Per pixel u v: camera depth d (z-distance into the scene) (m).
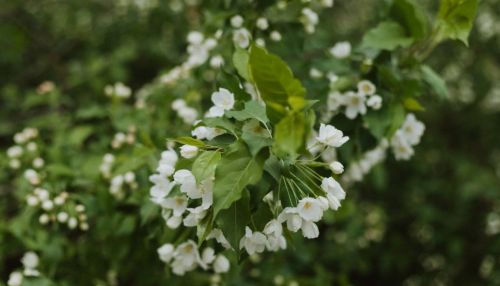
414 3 3.23
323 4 3.59
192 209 2.16
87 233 3.69
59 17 7.17
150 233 3.10
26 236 3.40
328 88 3.27
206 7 4.07
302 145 1.98
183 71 3.91
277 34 3.36
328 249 5.86
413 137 3.38
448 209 6.41
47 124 4.38
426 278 6.40
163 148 3.34
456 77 6.72
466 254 6.31
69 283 3.47
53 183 3.35
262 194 2.13
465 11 3.05
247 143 2.04
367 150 3.19
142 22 6.46
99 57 6.02
